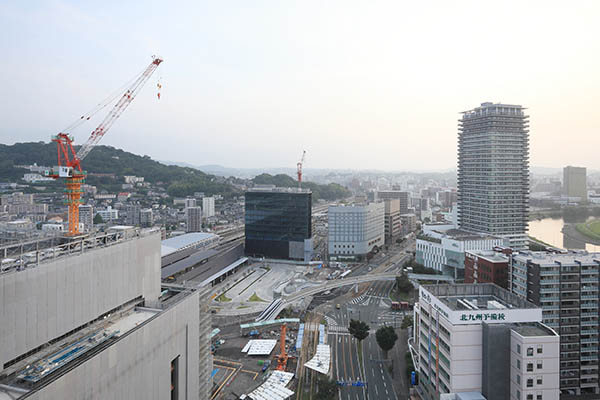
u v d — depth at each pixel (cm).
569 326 13388
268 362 14225
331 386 12406
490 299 12600
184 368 9450
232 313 19625
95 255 7788
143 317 8562
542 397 9912
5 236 8062
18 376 5859
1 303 5794
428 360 12256
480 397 10338
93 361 6506
